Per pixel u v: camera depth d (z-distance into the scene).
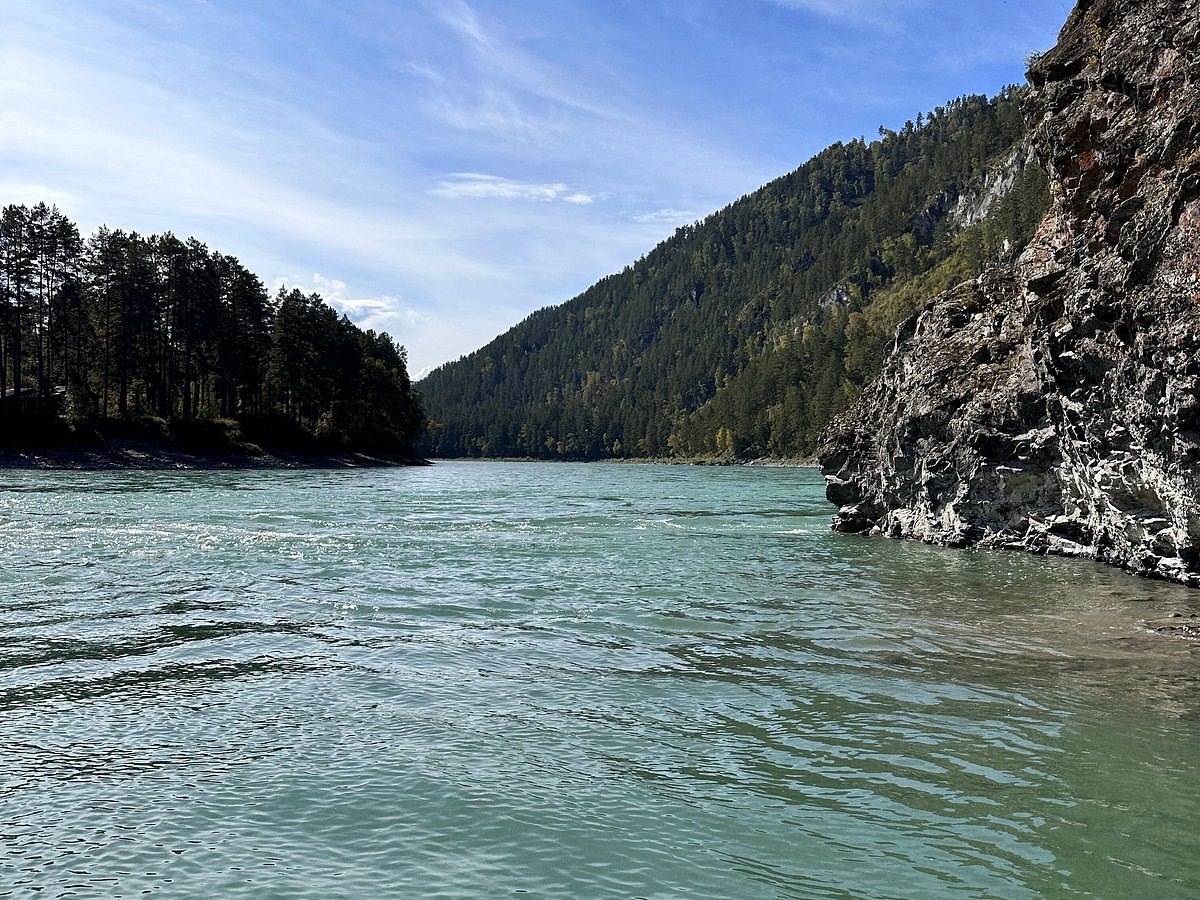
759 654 11.08
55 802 6.62
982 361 23.53
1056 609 13.99
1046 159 19.38
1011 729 8.26
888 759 7.50
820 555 20.92
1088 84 17.44
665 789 6.91
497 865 5.73
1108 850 5.89
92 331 78.00
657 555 20.66
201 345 84.69
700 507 38.75
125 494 38.00
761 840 6.06
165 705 8.90
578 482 70.62
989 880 5.52
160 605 13.84
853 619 13.23
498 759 7.51
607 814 6.47
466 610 13.73
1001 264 26.25
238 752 7.64
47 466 58.97
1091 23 18.27
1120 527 17.98
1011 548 21.92
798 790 6.87
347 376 101.12
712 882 5.52
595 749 7.74
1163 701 9.09
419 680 9.83
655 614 13.55
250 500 36.53
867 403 28.83
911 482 25.28
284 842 6.03
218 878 5.54
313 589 15.40
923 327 26.78
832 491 28.19
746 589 15.89
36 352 78.75
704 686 9.66
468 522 28.72
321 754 7.61
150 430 70.81
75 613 13.18
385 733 8.13
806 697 9.26
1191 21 14.95
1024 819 6.36
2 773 7.13
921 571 18.25
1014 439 21.55
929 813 6.46
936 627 12.68
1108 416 16.72
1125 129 15.90
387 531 25.27
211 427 76.81
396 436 117.12
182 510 30.61
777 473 106.94
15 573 16.70
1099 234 16.55
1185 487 14.70
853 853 5.88
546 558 19.86
